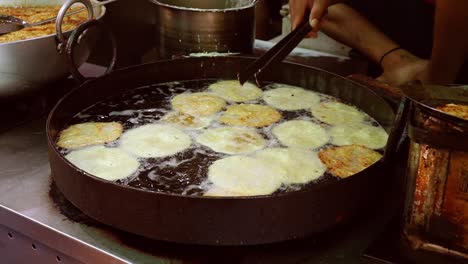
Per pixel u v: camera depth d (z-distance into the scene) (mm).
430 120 649
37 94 1043
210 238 680
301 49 1447
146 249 715
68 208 789
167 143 911
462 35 1115
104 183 683
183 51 1163
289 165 862
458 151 642
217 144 914
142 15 1386
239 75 865
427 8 1502
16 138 958
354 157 891
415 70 1306
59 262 783
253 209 662
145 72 1064
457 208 669
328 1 934
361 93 1023
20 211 778
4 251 857
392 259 689
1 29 1175
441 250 697
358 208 745
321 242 739
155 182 810
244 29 1162
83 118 970
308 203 680
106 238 731
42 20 1204
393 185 858
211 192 790
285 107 1045
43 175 863
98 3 1185
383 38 1426
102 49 1346
